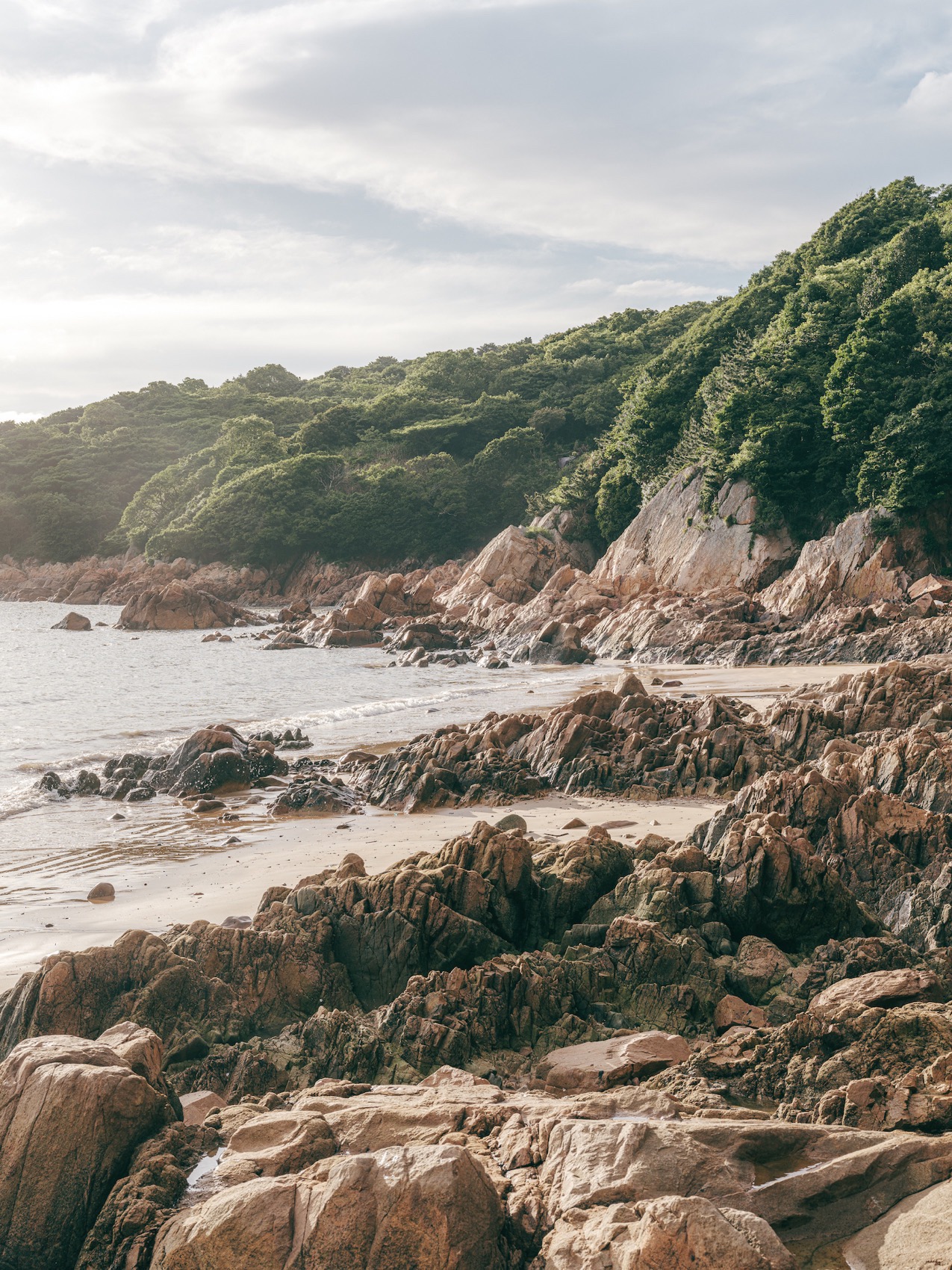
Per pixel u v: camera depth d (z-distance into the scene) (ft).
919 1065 29.99
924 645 165.48
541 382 534.37
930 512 217.77
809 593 214.90
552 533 340.59
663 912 43.55
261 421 536.01
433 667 204.33
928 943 44.55
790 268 340.80
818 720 82.89
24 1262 24.26
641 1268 19.44
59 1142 24.75
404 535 439.22
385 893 43.19
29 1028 35.45
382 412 529.45
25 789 88.74
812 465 246.06
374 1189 21.77
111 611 392.06
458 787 81.66
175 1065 34.45
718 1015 38.45
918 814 51.88
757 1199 22.41
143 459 607.78
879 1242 21.47
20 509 561.84
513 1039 37.27
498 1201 22.80
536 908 46.34
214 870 61.26
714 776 79.05
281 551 447.83
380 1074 34.55
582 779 81.82
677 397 316.81
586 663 208.44
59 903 54.08
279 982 39.52
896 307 235.81
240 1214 21.95
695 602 224.74
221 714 136.98
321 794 79.82
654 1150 23.44
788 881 43.73
